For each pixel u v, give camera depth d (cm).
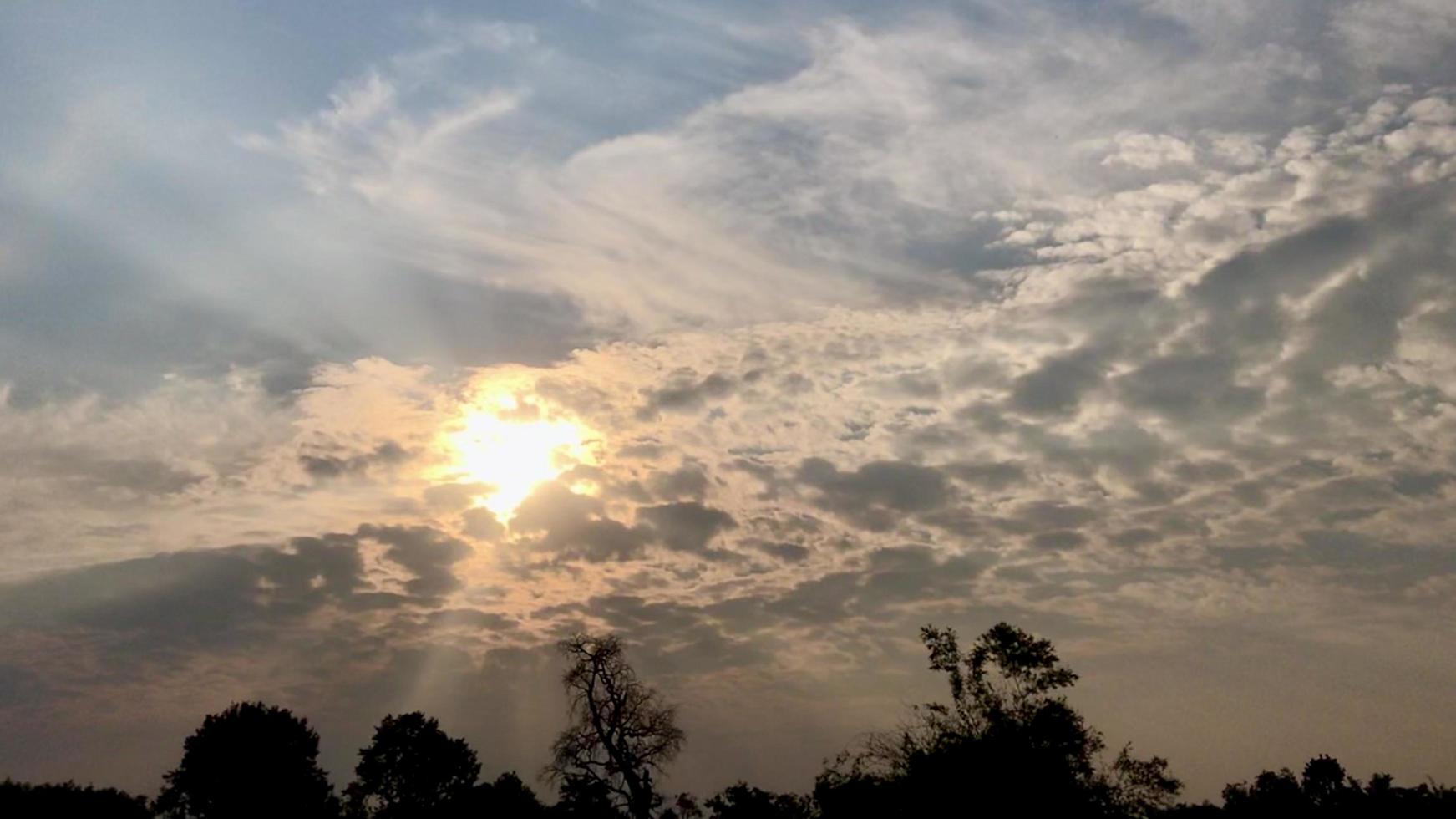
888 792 5272
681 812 6512
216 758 7912
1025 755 5009
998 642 5338
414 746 8700
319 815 8338
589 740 6656
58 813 6769
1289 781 6369
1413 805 5897
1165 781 5028
